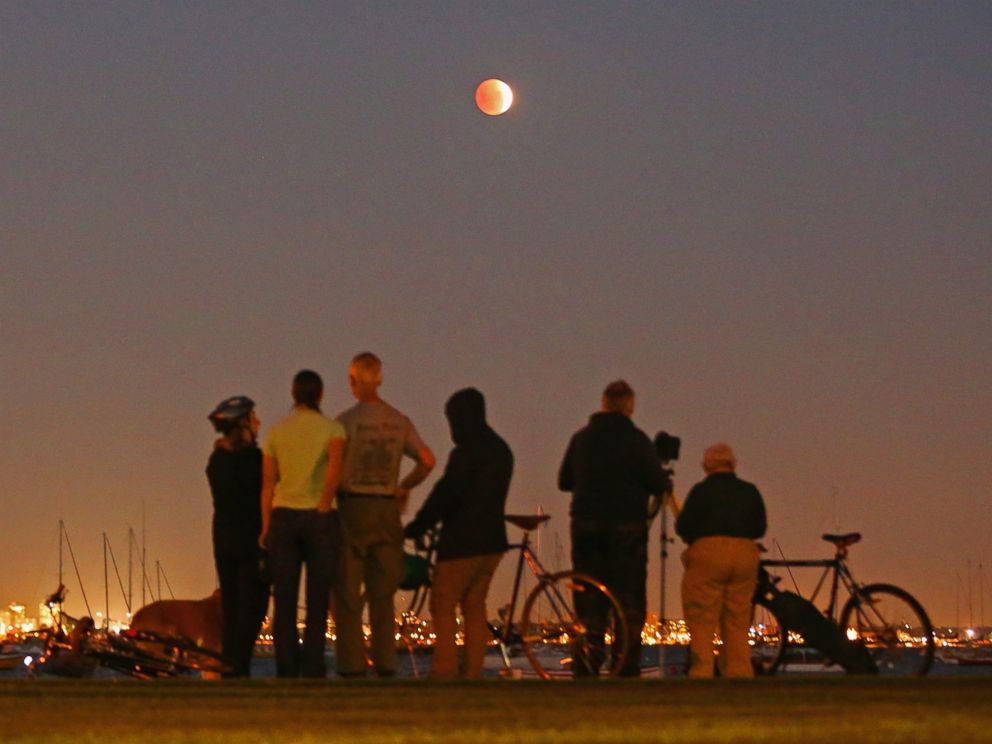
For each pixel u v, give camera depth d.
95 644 53.72
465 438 48.25
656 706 32.41
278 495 45.50
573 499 50.53
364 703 33.47
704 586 49.84
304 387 45.78
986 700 33.28
